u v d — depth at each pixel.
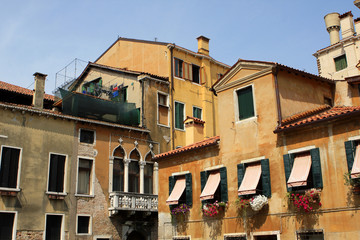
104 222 21.67
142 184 23.80
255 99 15.84
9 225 18.73
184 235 17.30
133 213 22.23
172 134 26.08
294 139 14.20
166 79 26.64
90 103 22.97
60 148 21.06
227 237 15.59
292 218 13.68
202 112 28.42
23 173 19.52
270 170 14.70
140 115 25.06
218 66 30.72
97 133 22.67
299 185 13.23
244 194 14.84
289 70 15.76
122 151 23.52
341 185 12.63
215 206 15.95
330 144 13.18
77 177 21.34
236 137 16.17
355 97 16.89
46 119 20.94
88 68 29.81
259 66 15.89
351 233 12.12
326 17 31.81
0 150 19.08
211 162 16.95
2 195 18.70
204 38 30.08
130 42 30.09
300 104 16.05
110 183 22.48
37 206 19.61
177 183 18.33
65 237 20.14
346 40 29.39
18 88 24.62
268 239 14.67
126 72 26.62
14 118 19.86
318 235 13.00
